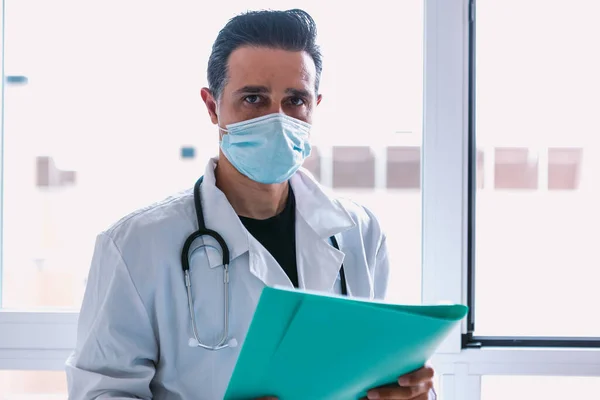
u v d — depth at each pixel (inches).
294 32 44.7
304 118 46.0
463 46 64.7
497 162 68.7
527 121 68.1
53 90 68.4
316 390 35.3
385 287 53.3
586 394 68.8
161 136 70.9
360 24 66.9
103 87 69.3
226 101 45.5
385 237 54.1
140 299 43.4
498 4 66.4
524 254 68.9
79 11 67.5
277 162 44.2
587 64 67.7
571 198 69.5
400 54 67.1
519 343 66.4
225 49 45.2
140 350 43.2
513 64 67.1
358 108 67.7
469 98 66.0
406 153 70.4
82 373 42.9
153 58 68.8
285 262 47.5
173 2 67.6
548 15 67.0
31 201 69.4
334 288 48.4
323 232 48.5
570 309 69.1
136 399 41.4
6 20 66.2
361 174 78.9
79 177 71.2
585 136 68.8
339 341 32.6
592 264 69.6
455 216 65.3
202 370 43.8
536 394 69.0
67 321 64.5
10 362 64.6
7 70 66.5
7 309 65.6
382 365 34.9
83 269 72.0
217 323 44.1
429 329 33.6
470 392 65.4
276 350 32.6
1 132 66.1
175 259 44.4
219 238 44.6
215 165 49.7
